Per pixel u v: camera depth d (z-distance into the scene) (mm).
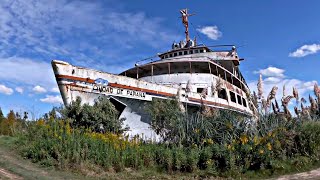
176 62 28000
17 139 15352
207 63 28797
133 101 22016
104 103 19578
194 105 25266
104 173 11703
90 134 15180
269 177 11820
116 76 21500
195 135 15211
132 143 14789
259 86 16703
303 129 14094
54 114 17984
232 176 12086
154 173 12258
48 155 12523
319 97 18969
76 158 12180
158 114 18281
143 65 28703
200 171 12531
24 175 9852
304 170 12266
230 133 14773
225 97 30719
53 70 19703
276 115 16250
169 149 14117
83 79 20125
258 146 12914
